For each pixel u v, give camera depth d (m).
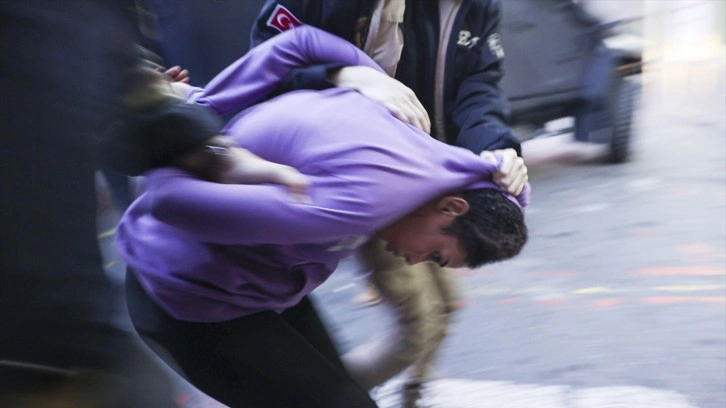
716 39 16.38
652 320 4.24
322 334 2.49
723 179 7.00
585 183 7.08
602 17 7.59
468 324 4.26
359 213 1.96
